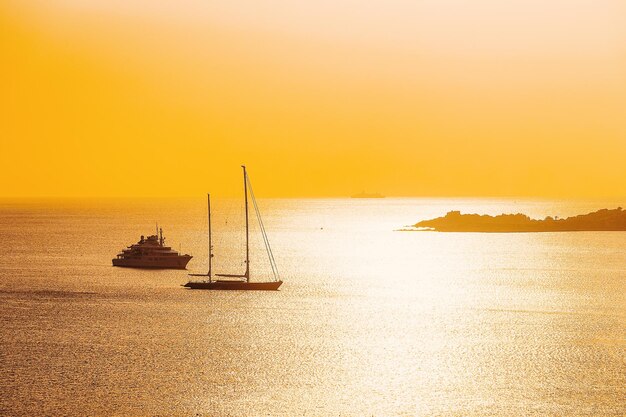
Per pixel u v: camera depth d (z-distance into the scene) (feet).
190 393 295.07
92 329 410.11
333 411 277.03
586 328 424.46
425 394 297.33
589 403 285.43
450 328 424.87
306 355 356.79
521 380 315.99
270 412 275.59
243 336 396.78
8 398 286.87
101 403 281.95
